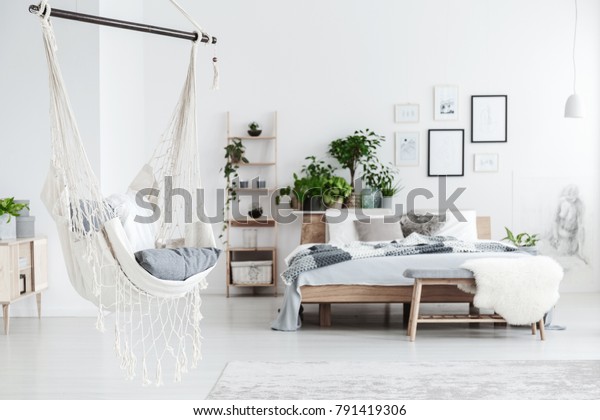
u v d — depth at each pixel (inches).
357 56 321.4
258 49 322.0
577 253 319.0
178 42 320.8
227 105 323.0
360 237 289.6
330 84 322.0
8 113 257.1
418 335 222.1
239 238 322.7
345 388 159.9
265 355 194.1
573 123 319.6
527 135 320.5
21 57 256.5
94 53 257.3
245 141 323.0
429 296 230.1
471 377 169.2
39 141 256.8
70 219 138.9
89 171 137.4
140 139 313.3
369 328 234.7
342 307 284.0
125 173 289.0
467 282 215.6
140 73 314.8
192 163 165.0
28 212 249.1
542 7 319.3
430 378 168.6
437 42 321.4
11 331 230.4
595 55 319.0
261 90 322.3
